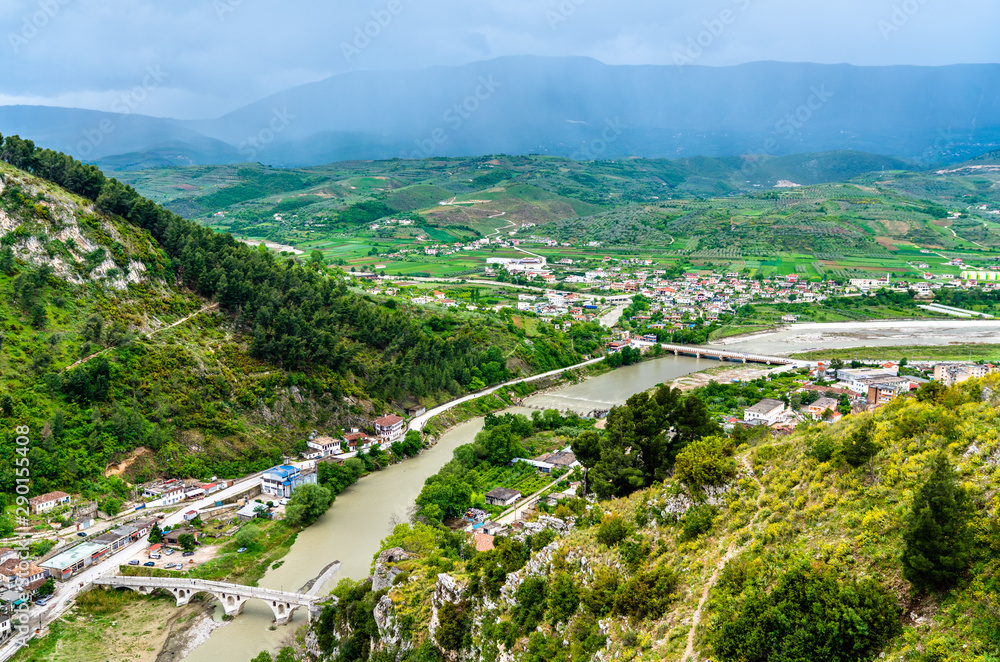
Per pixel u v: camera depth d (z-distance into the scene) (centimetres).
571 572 8994
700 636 6919
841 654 5934
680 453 9825
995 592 5594
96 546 15562
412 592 11462
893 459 7462
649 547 8738
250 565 15600
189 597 14600
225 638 13450
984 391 8069
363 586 12775
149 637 13412
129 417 19175
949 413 7675
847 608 6003
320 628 12700
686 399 13188
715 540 8138
